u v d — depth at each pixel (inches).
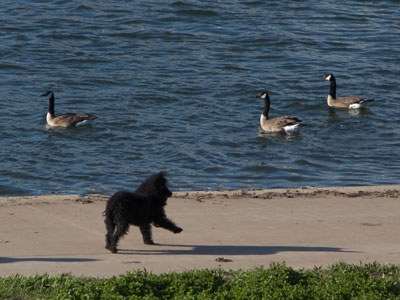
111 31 4133.9
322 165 2410.2
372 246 1373.0
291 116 3046.3
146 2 4690.0
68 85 3289.9
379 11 4741.6
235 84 3383.4
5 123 2770.7
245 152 2536.9
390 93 3393.2
